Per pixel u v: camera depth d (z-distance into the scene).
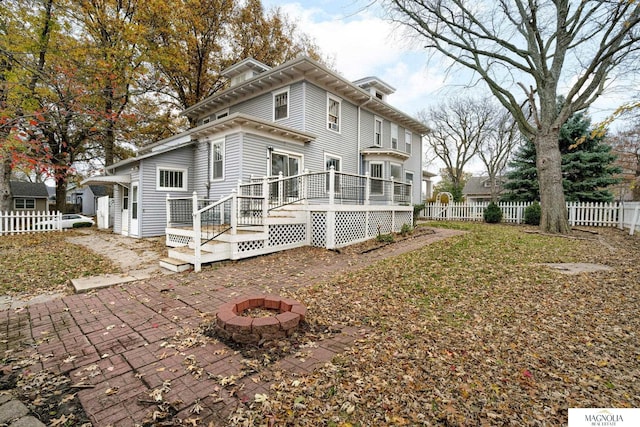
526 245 8.15
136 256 7.85
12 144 4.76
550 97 11.01
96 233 13.50
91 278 5.54
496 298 4.35
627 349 2.90
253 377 2.46
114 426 1.92
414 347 2.96
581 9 9.84
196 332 3.32
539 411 2.06
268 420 1.96
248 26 19.70
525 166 18.20
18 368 2.64
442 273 5.61
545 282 4.98
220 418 1.99
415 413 2.04
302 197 9.30
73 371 2.58
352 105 14.72
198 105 15.32
